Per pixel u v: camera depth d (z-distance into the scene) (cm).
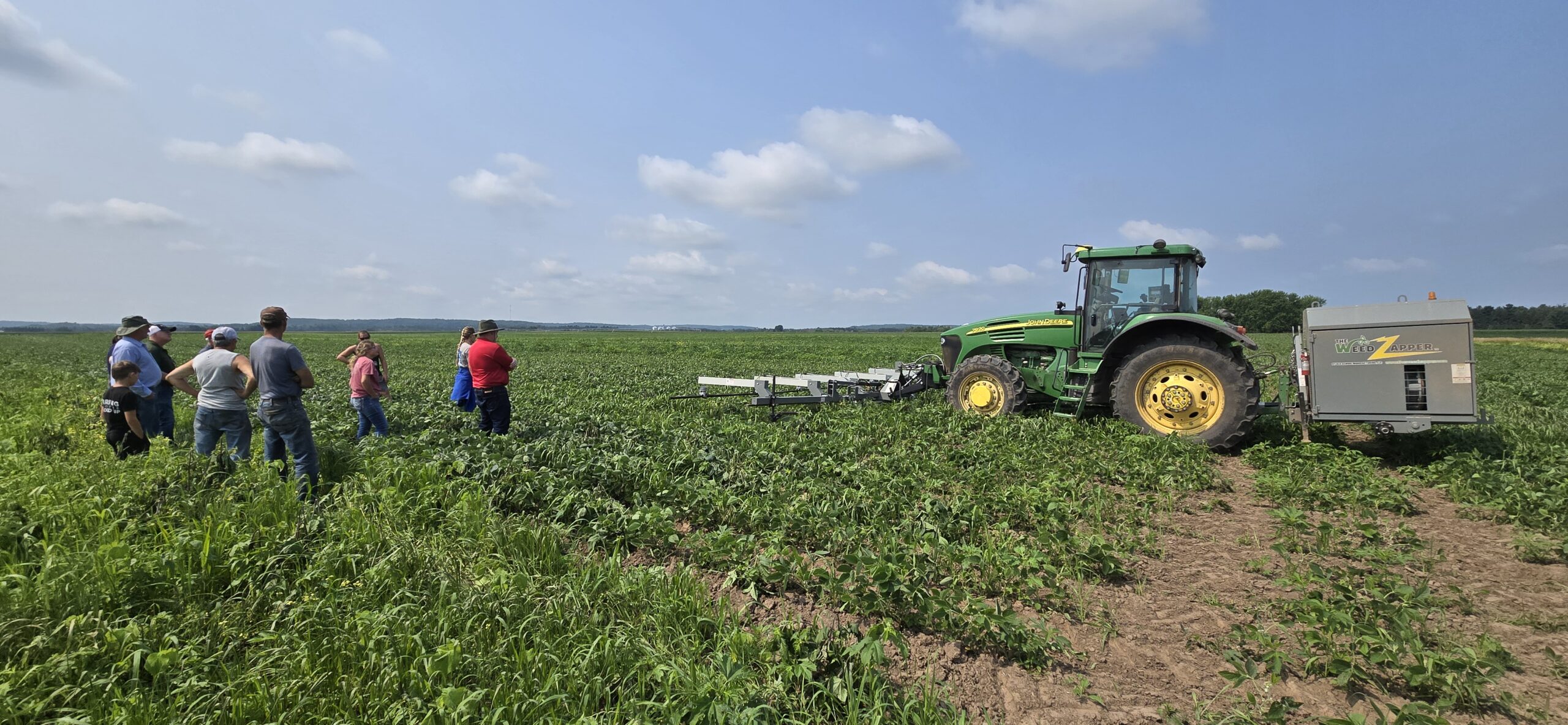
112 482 508
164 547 407
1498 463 650
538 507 574
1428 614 386
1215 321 852
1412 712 280
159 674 302
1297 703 315
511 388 1523
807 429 955
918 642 375
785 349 3934
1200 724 305
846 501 584
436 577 399
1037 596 434
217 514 462
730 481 662
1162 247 930
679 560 487
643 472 644
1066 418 952
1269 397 1246
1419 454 770
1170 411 847
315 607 353
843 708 306
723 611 378
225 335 632
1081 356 993
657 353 3512
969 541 523
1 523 423
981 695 331
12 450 686
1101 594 437
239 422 632
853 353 3466
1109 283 973
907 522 530
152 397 784
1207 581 455
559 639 336
